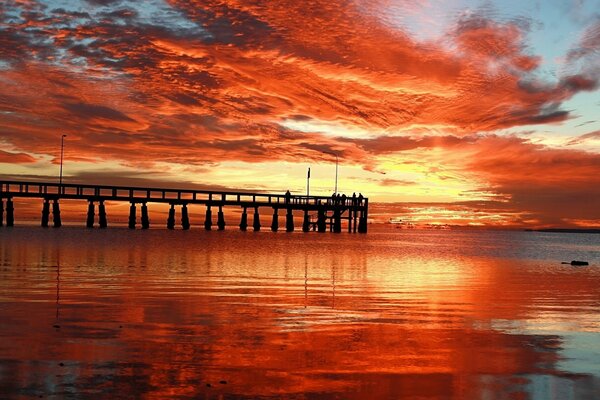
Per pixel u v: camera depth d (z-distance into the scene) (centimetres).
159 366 1286
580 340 1650
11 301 2119
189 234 11506
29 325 1670
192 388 1146
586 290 3011
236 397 1104
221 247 6788
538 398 1140
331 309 2134
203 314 1948
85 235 9325
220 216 15938
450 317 2003
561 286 3197
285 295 2506
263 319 1886
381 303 2319
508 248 9362
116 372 1234
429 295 2620
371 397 1125
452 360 1397
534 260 5938
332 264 4459
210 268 3791
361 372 1282
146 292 2477
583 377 1274
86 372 1228
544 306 2350
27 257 4362
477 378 1256
